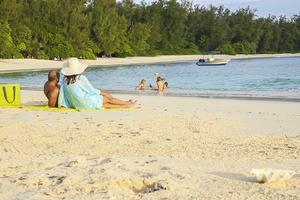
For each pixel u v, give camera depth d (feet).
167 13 412.77
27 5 279.08
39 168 26.43
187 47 437.99
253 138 37.11
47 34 278.05
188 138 37.01
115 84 116.67
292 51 514.27
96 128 40.96
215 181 23.27
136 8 391.86
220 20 472.44
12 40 256.32
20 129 40.42
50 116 48.21
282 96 77.00
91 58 296.92
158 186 22.38
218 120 46.42
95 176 24.04
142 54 364.58
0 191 22.00
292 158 29.17
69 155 30.32
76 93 54.08
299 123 45.01
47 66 223.30
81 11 303.48
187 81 124.98
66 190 21.98
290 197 20.30
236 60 339.16
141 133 38.78
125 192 21.63
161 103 65.00
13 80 134.82
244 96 77.56
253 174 23.80
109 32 320.50
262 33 485.15
